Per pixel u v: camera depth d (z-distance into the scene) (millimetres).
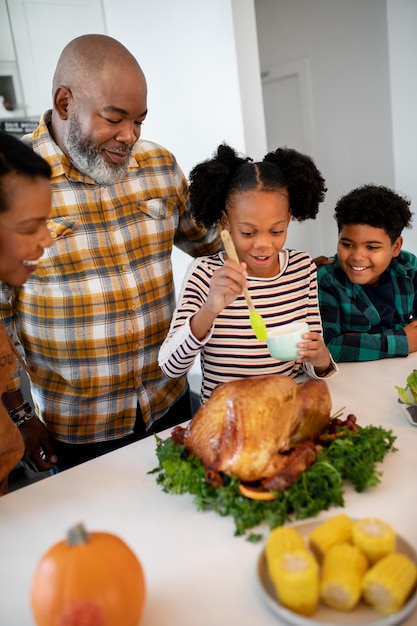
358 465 935
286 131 4656
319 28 4055
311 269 1473
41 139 1485
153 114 3309
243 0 2551
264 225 1279
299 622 659
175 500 988
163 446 1054
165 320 1674
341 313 1719
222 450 920
